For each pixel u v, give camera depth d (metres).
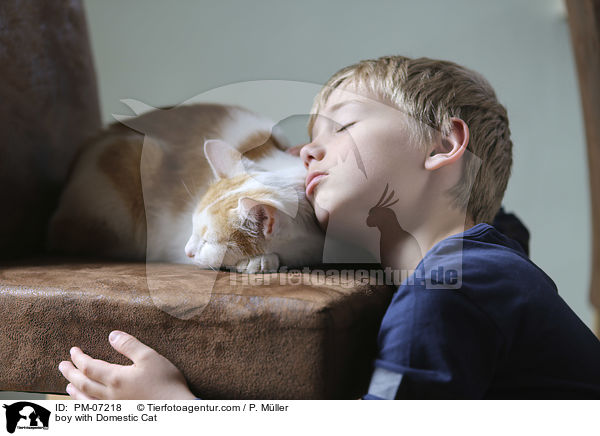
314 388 0.59
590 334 0.74
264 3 2.55
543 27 2.42
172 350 0.65
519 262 0.70
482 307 0.62
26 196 1.07
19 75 1.07
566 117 2.46
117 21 2.57
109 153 1.09
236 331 0.62
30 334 0.71
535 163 2.50
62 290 0.70
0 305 0.72
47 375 0.71
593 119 1.58
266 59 2.56
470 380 0.60
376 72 0.77
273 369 0.60
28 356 0.71
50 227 1.11
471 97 0.78
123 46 2.57
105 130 1.21
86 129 1.32
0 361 0.73
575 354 0.67
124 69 2.57
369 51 2.52
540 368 0.66
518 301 0.65
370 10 2.51
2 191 1.01
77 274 0.78
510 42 2.45
